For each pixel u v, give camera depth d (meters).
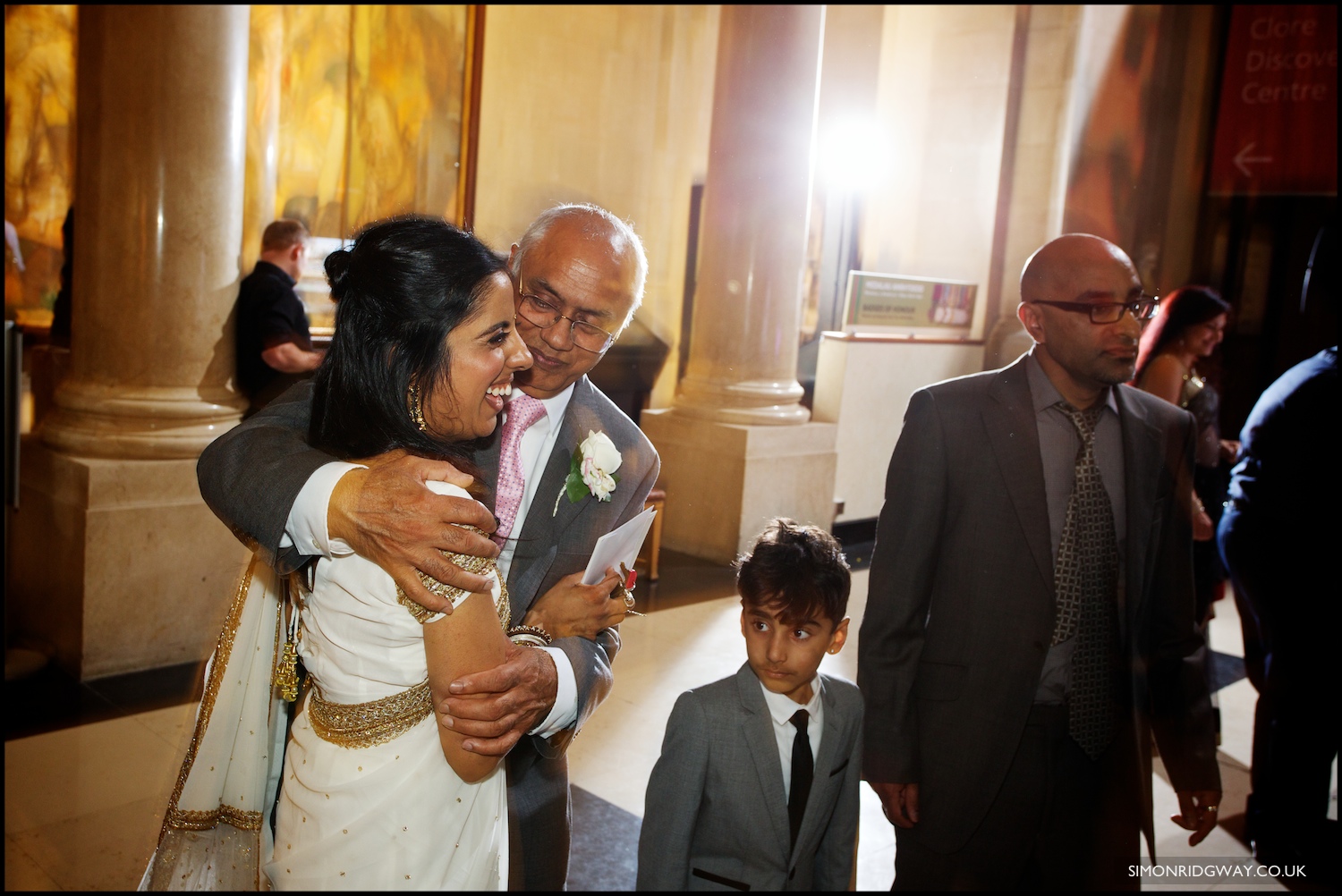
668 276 4.18
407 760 1.17
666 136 4.79
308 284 3.73
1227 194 3.48
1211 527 2.54
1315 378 2.39
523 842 1.49
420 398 1.20
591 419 1.52
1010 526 1.54
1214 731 1.83
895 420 1.95
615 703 1.62
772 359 2.02
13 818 2.20
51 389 3.10
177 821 1.42
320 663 1.19
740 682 1.50
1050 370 1.57
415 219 1.22
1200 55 3.13
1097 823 1.66
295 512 1.17
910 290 2.05
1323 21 3.38
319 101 4.46
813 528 1.50
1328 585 2.39
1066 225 2.49
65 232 3.15
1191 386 2.48
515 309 1.37
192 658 2.93
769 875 1.52
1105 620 1.60
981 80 2.41
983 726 1.57
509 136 4.68
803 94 2.29
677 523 1.81
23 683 2.71
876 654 1.58
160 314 3.01
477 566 1.12
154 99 2.97
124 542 2.82
